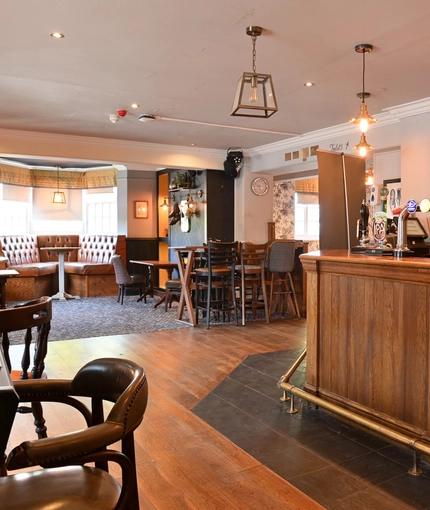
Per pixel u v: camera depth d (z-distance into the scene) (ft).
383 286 8.54
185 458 8.30
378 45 12.23
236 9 10.19
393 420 8.37
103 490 4.29
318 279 10.13
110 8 10.10
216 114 19.42
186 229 29.55
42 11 10.23
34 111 18.81
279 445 8.81
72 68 13.83
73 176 33.96
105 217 33.96
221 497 7.07
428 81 15.21
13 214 31.65
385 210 20.47
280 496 7.09
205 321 21.15
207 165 27.55
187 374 13.12
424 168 17.63
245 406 10.78
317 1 9.87
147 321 21.22
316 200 36.78
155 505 6.86
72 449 3.66
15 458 3.52
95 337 17.88
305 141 23.70
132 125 21.25
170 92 16.34
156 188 33.42
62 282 29.01
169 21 10.75
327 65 13.70
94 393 5.04
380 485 7.38
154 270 33.42
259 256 20.54
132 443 4.44
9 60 13.17
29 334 7.03
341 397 9.59
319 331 10.18
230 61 13.33
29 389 5.22
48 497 4.10
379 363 8.68
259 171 27.40
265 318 21.81
